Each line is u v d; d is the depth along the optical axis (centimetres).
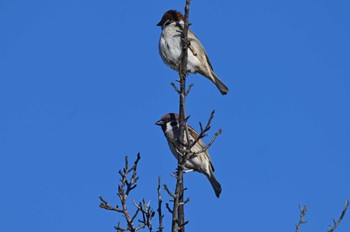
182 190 916
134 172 929
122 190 913
